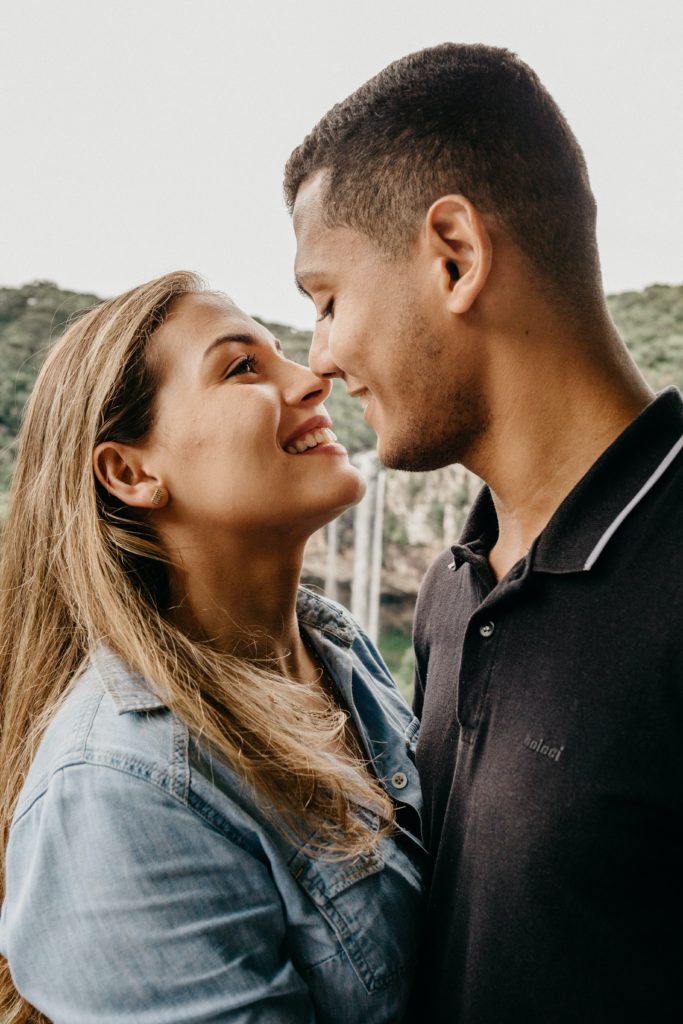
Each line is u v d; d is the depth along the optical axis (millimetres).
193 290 1159
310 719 1094
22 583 1190
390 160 861
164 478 1104
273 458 1080
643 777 697
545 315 834
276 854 894
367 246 893
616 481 777
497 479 927
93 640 1022
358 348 919
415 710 1331
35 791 855
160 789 833
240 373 1111
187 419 1076
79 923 773
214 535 1120
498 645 817
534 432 866
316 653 1280
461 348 866
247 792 919
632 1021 719
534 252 822
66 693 1007
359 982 899
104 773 823
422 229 853
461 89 842
